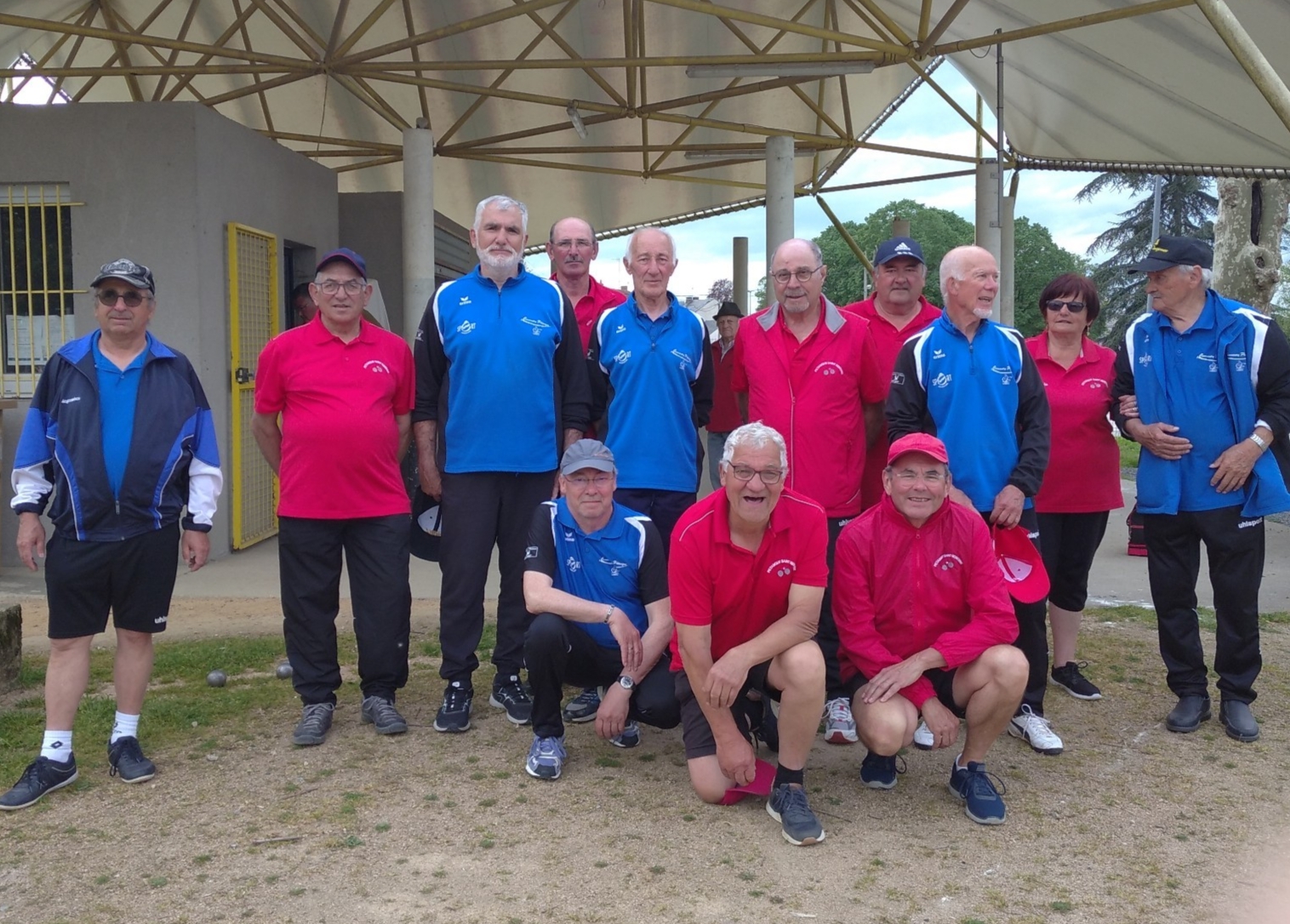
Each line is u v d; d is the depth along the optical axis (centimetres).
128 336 375
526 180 1549
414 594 691
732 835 347
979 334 410
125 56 1189
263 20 1157
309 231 970
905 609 375
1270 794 382
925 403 416
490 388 429
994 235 1019
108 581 379
